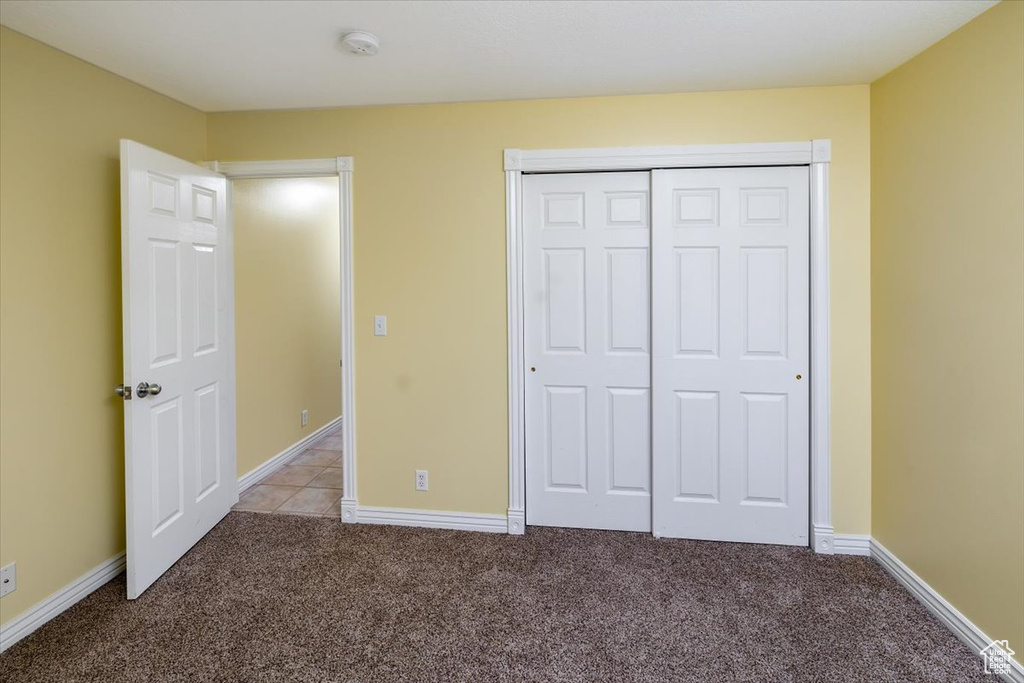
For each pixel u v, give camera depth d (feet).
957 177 6.32
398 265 9.32
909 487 7.35
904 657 6.07
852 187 8.21
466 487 9.38
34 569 6.62
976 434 6.08
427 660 6.07
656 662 6.02
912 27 6.31
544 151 8.84
